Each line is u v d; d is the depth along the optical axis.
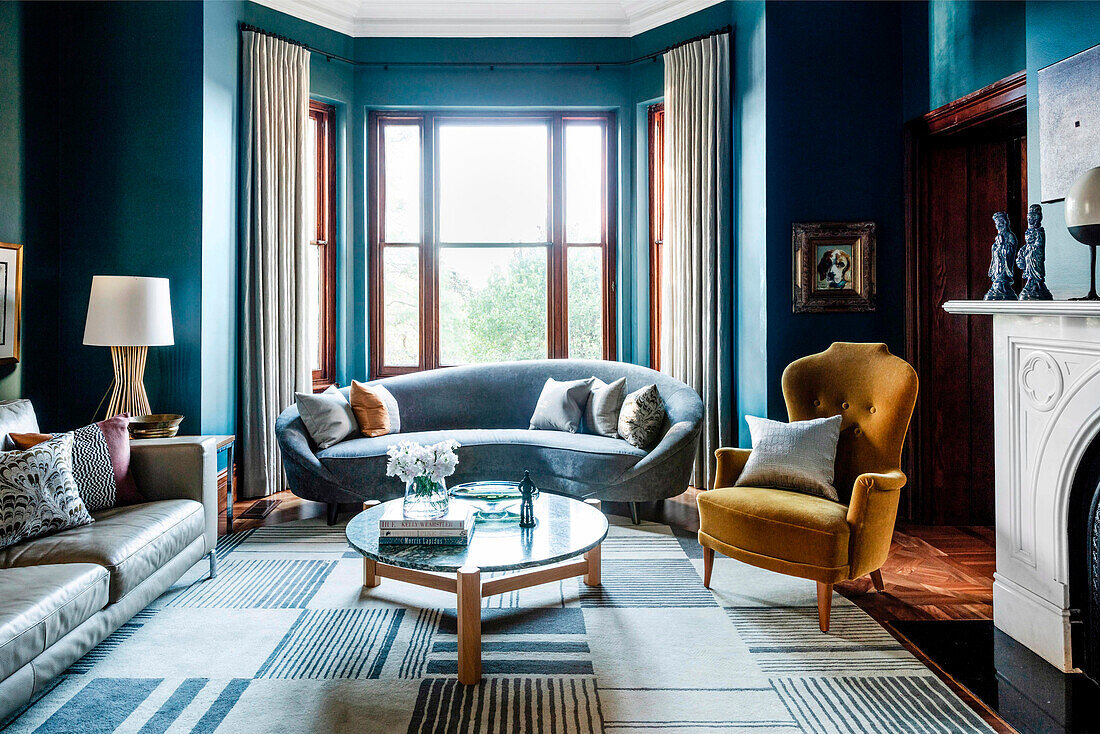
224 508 3.98
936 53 3.79
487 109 5.38
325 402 4.21
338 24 5.18
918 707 2.11
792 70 4.17
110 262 4.19
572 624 2.70
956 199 3.98
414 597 2.97
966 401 4.00
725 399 4.64
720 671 2.33
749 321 4.43
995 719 2.04
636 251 5.36
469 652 2.23
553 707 2.10
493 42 5.31
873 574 3.01
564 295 5.46
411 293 5.45
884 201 4.12
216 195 4.31
